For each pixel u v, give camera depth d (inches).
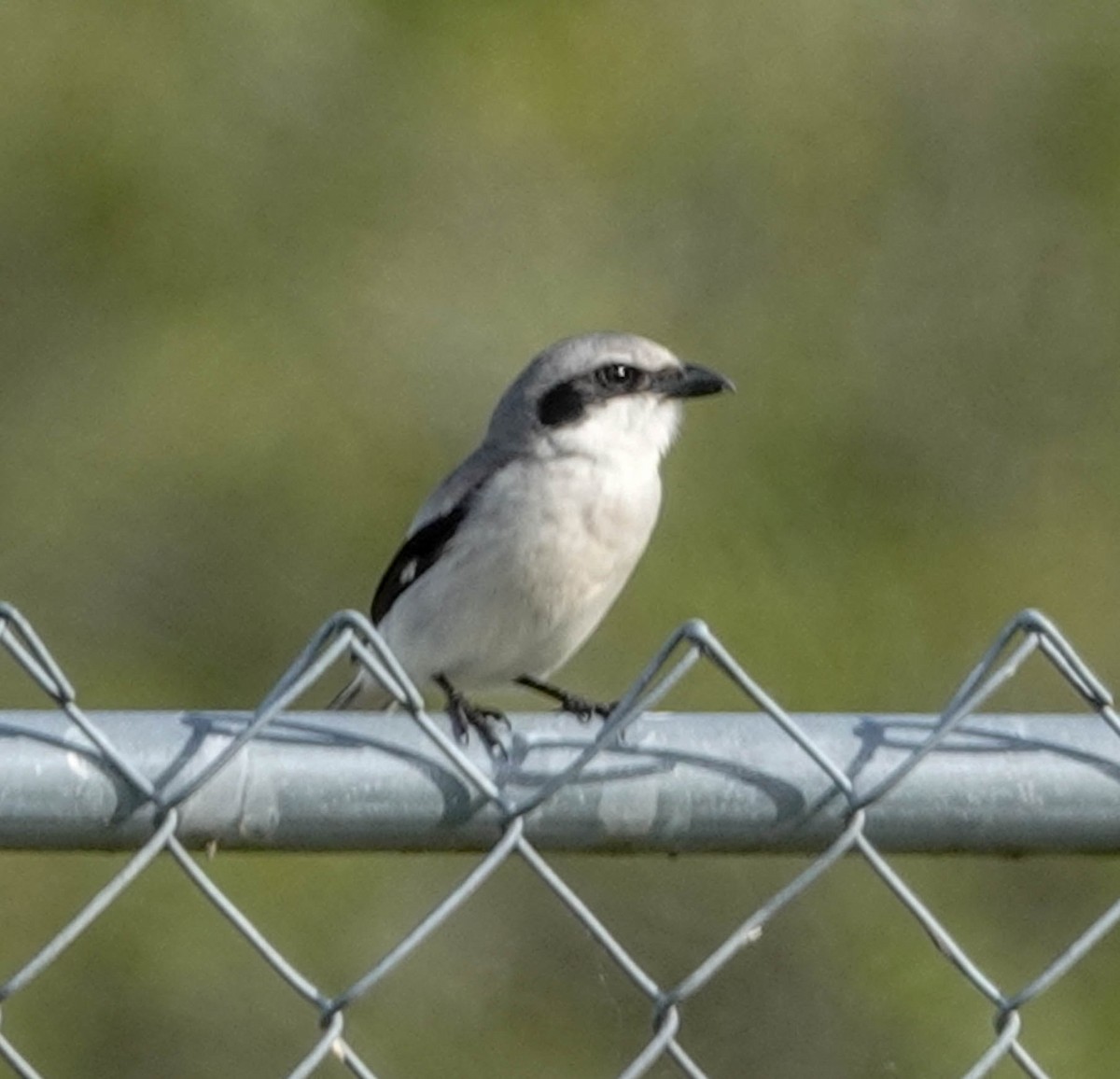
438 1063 466.0
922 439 534.3
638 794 188.9
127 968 452.1
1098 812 190.9
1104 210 573.6
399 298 528.1
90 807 182.5
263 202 537.3
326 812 186.4
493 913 481.4
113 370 530.9
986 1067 196.1
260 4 537.6
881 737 190.9
